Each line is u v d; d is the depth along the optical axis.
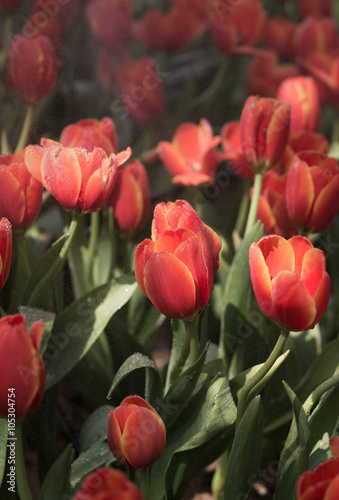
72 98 1.20
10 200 0.83
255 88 1.36
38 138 1.11
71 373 0.93
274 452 0.93
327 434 0.83
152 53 1.65
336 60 1.27
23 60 0.95
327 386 0.79
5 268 0.77
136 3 1.71
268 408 0.90
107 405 0.93
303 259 0.74
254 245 0.75
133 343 0.91
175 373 0.84
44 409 0.90
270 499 1.01
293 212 0.89
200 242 0.75
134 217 0.91
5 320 0.71
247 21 1.34
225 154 1.05
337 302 1.09
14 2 1.09
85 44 1.38
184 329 0.88
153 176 1.35
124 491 0.64
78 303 0.86
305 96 1.06
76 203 0.81
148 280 0.76
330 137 1.81
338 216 1.15
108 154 0.90
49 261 0.84
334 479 0.67
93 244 0.97
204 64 1.72
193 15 1.37
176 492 0.86
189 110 1.49
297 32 1.43
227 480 0.81
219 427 0.81
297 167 0.87
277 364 0.79
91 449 0.84
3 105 1.12
